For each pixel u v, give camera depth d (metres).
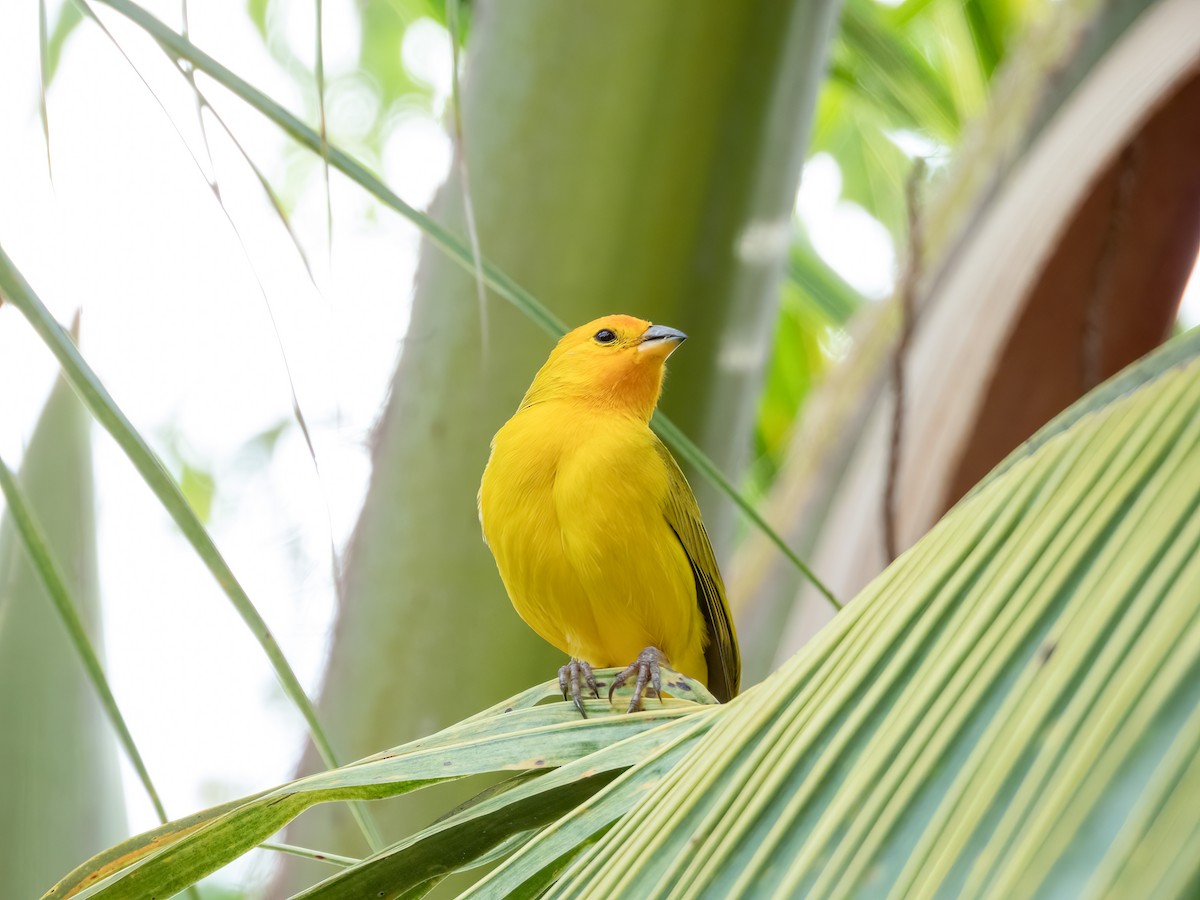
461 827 3.39
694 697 4.57
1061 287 7.95
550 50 7.37
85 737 7.61
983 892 1.78
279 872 6.84
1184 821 1.56
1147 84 7.71
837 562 7.91
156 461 3.17
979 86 11.25
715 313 7.34
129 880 3.49
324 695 7.02
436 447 7.22
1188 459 2.10
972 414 7.73
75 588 7.83
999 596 2.23
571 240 7.27
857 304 12.37
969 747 2.04
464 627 7.01
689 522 7.60
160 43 3.55
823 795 2.24
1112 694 1.85
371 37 13.04
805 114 7.51
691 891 2.29
